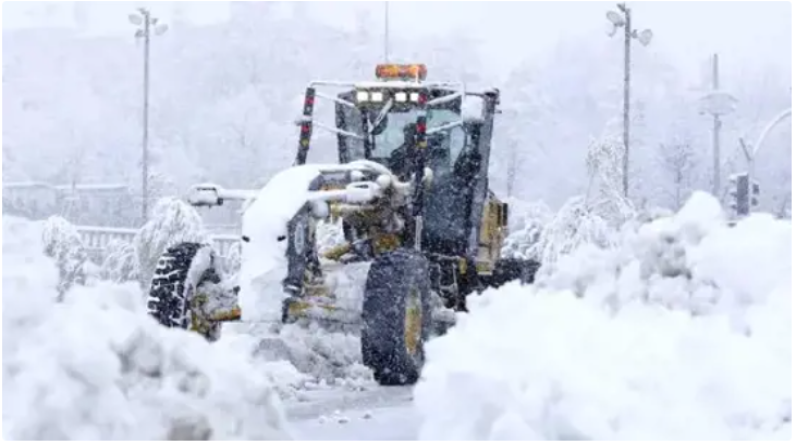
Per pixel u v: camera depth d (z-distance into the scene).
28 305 9.80
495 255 23.86
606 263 12.32
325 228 22.80
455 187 22.23
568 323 10.41
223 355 10.24
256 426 9.78
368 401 16.52
